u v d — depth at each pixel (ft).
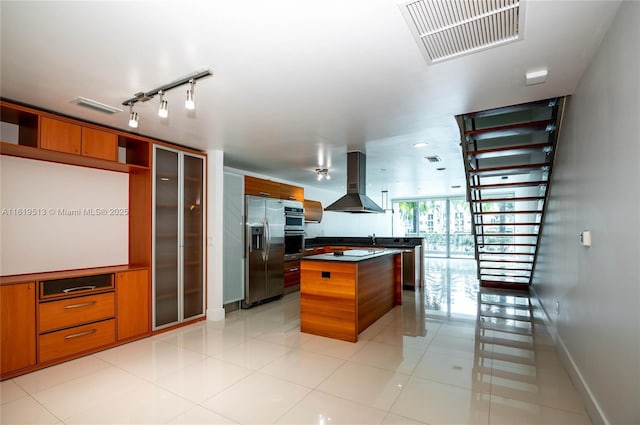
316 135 12.71
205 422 6.76
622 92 5.44
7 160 10.00
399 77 7.75
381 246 22.90
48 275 9.99
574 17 5.53
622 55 5.38
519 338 11.87
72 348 9.93
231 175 16.02
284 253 19.39
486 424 6.68
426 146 14.58
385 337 12.01
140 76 7.54
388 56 6.76
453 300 17.94
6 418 6.90
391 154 16.29
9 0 4.86
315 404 7.43
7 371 8.67
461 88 8.43
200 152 14.69
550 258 12.47
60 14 5.25
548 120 10.15
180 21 5.49
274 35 5.95
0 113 9.11
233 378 8.68
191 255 13.93
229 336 12.16
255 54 6.63
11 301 8.83
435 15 5.41
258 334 12.39
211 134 12.42
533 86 8.36
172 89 8.30
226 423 6.73
